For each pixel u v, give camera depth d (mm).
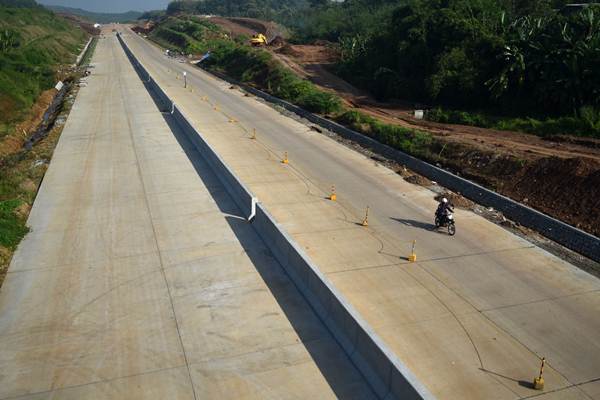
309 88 46688
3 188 22391
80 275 15664
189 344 12430
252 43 80375
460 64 39656
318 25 85875
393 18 50375
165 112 40562
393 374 10195
